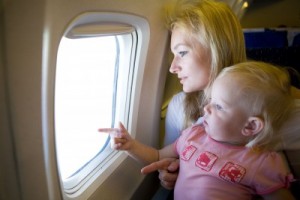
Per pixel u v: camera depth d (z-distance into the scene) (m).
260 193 0.79
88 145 0.94
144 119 1.18
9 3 0.44
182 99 1.20
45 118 0.53
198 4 0.96
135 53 0.98
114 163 0.99
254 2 3.20
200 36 0.91
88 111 0.91
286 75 0.85
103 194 0.87
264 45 2.48
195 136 0.95
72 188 0.77
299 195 0.94
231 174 0.79
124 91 1.05
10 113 0.49
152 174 1.32
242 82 0.77
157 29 1.01
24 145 0.52
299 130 0.88
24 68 0.48
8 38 0.45
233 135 0.81
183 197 0.87
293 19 3.26
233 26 0.97
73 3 0.54
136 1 0.79
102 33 0.73
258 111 0.77
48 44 0.49
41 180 0.56
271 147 0.83
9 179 0.51
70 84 0.78
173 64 1.00
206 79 0.97
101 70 0.93
